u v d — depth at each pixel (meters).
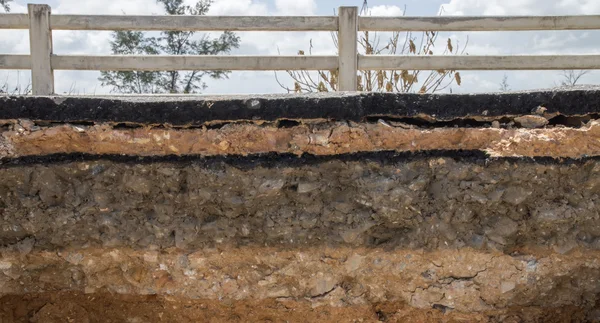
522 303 2.92
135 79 13.55
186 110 2.73
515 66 5.12
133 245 2.88
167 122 2.74
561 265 2.85
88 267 2.90
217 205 2.86
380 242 2.90
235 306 2.97
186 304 2.97
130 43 13.59
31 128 2.72
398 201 2.79
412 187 2.79
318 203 2.86
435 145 2.81
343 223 2.86
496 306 2.90
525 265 2.85
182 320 2.99
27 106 2.70
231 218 2.88
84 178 2.83
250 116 2.74
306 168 2.81
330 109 2.73
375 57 5.05
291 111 2.73
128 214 2.87
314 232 2.87
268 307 2.97
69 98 2.72
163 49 14.13
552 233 2.85
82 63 5.00
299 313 2.97
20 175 2.78
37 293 2.98
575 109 2.73
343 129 2.75
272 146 2.80
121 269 2.93
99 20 4.97
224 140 2.77
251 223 2.88
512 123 2.81
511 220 2.83
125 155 2.81
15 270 2.89
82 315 2.98
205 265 2.92
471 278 2.87
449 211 2.82
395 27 5.06
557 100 2.73
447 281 2.88
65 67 5.00
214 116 2.74
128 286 2.97
